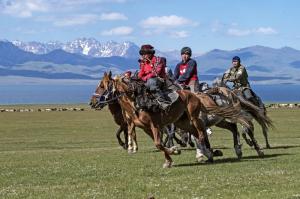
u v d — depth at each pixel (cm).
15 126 4894
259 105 2359
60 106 10075
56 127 4738
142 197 1376
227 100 2108
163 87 1864
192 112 1942
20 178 1688
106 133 4078
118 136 2597
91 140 3475
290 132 3775
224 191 1430
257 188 1461
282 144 2778
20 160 2188
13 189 1504
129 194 1409
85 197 1381
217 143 2961
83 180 1633
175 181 1584
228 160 2044
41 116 6469
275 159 2039
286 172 1708
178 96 1880
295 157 2097
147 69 1894
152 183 1555
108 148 2819
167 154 1864
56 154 2461
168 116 1864
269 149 2488
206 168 1830
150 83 1834
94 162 2047
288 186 1478
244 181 1561
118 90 1922
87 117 6244
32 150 2844
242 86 2345
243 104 2194
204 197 1361
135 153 2384
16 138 3700
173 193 1418
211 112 2022
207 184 1527
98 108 2467
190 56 2159
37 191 1469
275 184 1511
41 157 2312
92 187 1515
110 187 1505
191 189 1460
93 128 4594
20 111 7794
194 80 2144
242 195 1376
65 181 1623
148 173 1738
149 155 2270
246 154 2259
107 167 1889
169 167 1866
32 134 4044
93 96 2462
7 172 1806
